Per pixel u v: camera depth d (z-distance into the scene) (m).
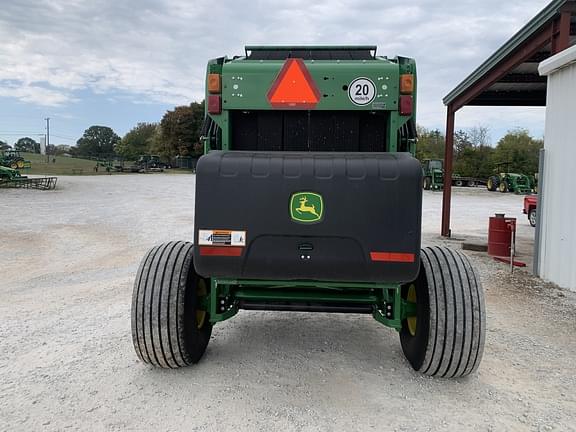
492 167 47.09
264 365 3.94
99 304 5.90
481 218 17.17
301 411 3.22
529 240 11.84
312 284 3.29
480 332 3.38
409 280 3.00
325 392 3.49
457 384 3.63
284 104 3.45
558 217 7.05
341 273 3.00
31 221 14.52
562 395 3.52
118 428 3.01
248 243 3.02
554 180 7.20
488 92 13.14
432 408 3.28
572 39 8.86
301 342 4.48
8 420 3.09
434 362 3.49
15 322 5.13
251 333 4.73
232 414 3.18
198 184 3.04
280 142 3.64
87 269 8.16
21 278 7.48
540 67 7.53
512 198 28.77
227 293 3.83
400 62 3.53
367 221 2.95
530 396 3.49
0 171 28.69
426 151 52.56
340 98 3.42
